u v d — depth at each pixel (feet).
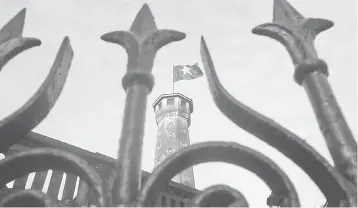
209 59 4.47
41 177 13.47
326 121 4.10
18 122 4.05
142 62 4.64
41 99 4.07
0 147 4.20
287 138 3.89
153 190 3.60
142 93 4.34
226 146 3.77
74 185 14.05
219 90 4.14
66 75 4.65
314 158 3.75
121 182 3.54
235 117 4.17
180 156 3.72
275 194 3.76
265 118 4.00
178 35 4.94
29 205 3.54
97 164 13.58
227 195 3.51
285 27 5.07
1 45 4.81
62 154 3.75
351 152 3.80
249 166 3.89
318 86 4.39
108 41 5.04
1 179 3.89
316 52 4.83
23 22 5.26
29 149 3.78
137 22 5.17
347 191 3.54
